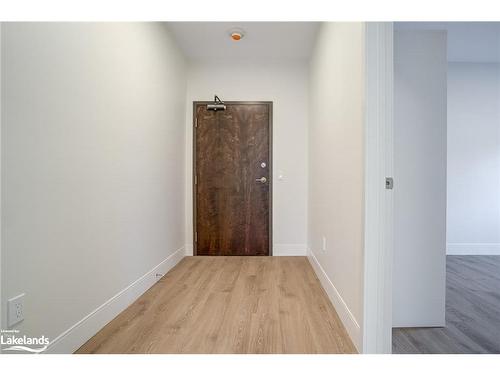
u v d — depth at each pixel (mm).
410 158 1785
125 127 2004
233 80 3582
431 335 1692
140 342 1567
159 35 2627
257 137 3584
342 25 1872
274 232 3590
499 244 3754
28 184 1188
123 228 1981
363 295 1388
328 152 2307
